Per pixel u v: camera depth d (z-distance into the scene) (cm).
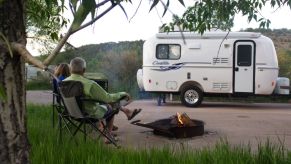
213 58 1636
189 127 869
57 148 492
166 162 446
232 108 1634
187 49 1655
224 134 943
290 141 858
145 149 491
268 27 528
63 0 154
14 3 210
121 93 766
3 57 207
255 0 498
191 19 495
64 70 842
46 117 993
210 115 1371
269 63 1614
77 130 662
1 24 206
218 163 437
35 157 443
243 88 1630
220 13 484
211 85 1644
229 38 1627
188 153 484
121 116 1271
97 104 713
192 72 1653
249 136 928
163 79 1673
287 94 1664
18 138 218
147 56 1683
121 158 444
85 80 702
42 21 386
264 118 1288
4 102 212
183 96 1659
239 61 1623
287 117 1321
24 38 216
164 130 853
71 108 661
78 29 154
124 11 160
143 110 1502
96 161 427
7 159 216
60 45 158
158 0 161
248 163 454
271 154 472
